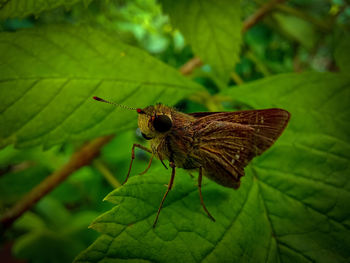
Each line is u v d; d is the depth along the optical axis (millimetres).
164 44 85
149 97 47
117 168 80
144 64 48
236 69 99
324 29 85
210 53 55
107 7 70
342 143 45
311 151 45
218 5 52
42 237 80
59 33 45
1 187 75
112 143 79
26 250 78
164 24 81
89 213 84
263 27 103
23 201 55
